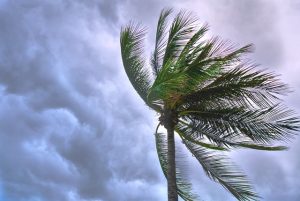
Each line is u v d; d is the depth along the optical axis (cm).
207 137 1571
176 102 1496
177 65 1261
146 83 1603
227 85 1404
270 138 1457
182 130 1623
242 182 1503
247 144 1524
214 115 1496
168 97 1350
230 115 1463
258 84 1366
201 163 1588
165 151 1650
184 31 1481
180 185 1617
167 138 1516
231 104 1448
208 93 1445
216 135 1551
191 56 1298
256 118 1438
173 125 1527
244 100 1423
